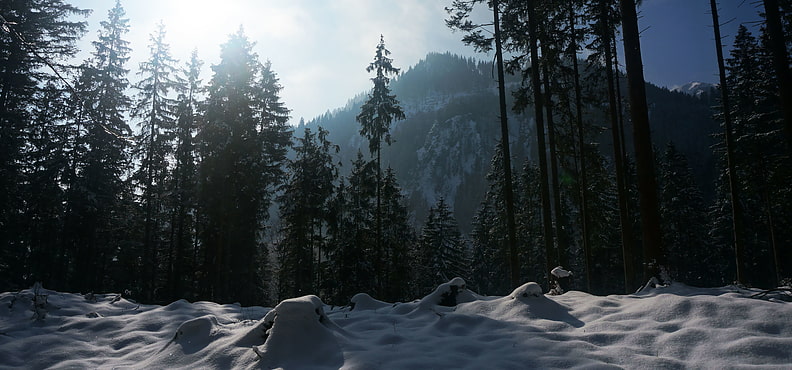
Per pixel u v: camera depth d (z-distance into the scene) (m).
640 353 4.81
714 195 75.75
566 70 16.69
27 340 6.14
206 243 27.08
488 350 5.13
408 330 6.32
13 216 22.16
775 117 22.70
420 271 40.12
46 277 24.20
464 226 168.62
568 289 9.27
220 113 24.19
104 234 26.69
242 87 25.45
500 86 13.61
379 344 5.60
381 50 27.55
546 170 13.02
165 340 6.43
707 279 41.34
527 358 4.80
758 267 37.06
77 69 21.22
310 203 28.64
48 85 18.58
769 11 9.97
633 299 6.92
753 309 5.29
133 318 7.43
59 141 23.67
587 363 4.55
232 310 8.63
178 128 27.50
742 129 24.50
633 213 30.97
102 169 24.28
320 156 29.64
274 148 28.55
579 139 17.00
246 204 26.19
